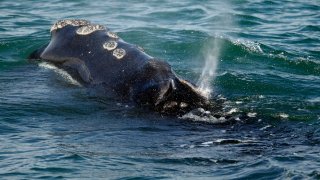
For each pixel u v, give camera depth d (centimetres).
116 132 4988
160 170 4359
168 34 7906
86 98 5697
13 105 5525
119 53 5950
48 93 5831
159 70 5622
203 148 4675
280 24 8575
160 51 7281
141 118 5259
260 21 8706
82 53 6244
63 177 4272
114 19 8719
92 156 4566
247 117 5253
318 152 4531
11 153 4641
